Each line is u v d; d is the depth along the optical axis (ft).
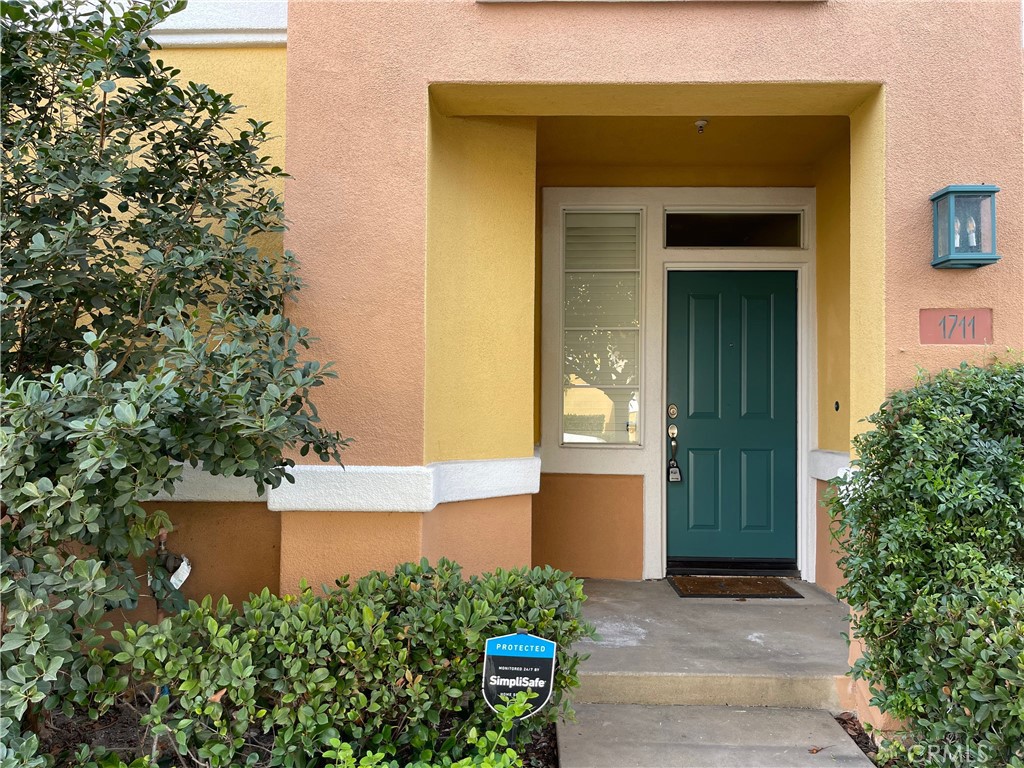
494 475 12.75
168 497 11.59
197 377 8.22
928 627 8.56
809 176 16.84
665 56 11.07
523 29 11.18
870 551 9.80
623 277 17.10
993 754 7.63
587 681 11.04
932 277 10.75
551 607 9.15
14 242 9.71
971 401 9.68
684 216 17.20
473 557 12.62
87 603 7.54
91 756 8.55
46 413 7.32
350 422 11.12
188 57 12.42
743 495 16.94
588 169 16.98
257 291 10.61
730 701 10.99
